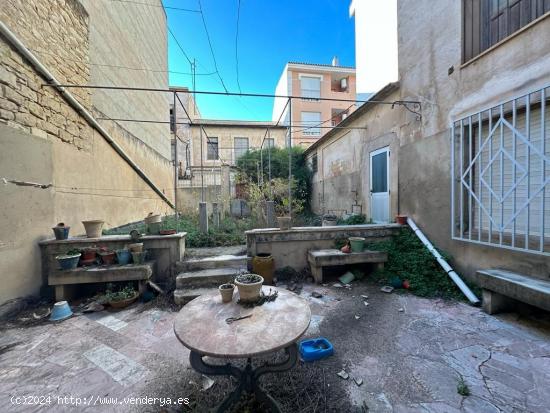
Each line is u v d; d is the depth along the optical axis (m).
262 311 1.70
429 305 3.21
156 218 4.33
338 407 1.68
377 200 5.66
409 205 4.61
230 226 6.23
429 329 2.64
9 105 3.10
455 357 2.18
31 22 3.55
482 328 2.64
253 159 11.79
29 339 2.57
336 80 19.70
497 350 2.26
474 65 3.36
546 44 2.59
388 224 4.64
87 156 4.72
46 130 3.71
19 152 3.23
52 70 3.95
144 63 7.88
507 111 2.97
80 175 4.51
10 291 3.07
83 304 3.40
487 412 1.61
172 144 12.28
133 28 7.02
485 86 3.22
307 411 1.65
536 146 2.86
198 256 4.31
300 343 2.33
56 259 3.38
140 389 1.88
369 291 3.69
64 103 4.10
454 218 3.65
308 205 11.00
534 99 2.72
